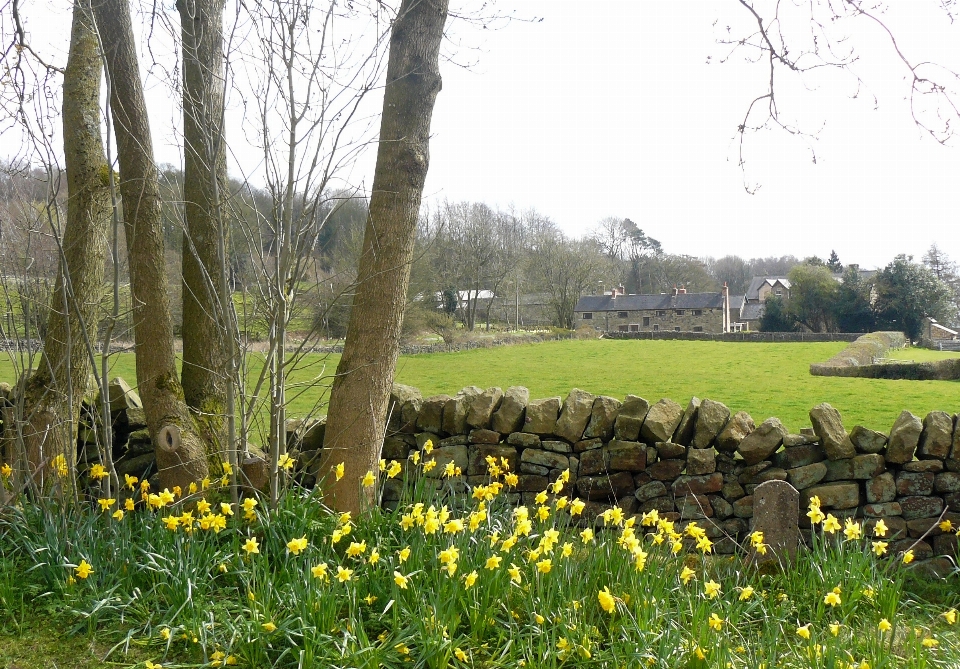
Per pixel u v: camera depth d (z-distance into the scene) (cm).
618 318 9138
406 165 514
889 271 6462
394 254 512
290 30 431
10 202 545
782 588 446
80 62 560
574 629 356
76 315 560
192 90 524
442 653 336
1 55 543
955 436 538
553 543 397
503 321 7469
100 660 345
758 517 479
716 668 338
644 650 340
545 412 609
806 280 6731
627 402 600
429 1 518
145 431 655
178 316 708
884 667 336
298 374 1742
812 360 3653
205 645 343
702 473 577
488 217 6456
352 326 516
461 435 621
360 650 327
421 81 517
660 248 10062
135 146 541
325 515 471
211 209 490
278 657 340
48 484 538
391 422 635
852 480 554
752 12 643
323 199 495
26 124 487
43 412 550
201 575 404
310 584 371
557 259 7175
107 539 440
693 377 2842
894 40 605
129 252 543
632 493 591
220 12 536
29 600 404
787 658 364
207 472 533
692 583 439
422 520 403
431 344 4291
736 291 11794
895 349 5138
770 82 660
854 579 421
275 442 457
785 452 568
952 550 527
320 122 447
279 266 451
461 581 382
